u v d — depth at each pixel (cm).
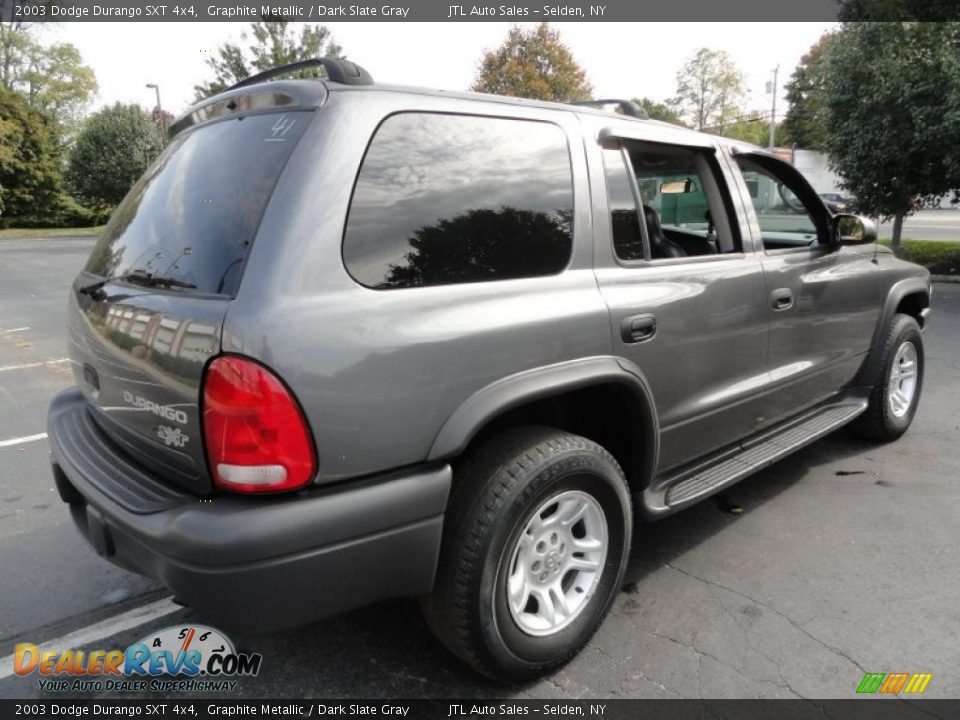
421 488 203
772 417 354
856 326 406
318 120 202
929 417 512
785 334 349
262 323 179
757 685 237
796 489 394
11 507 392
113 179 4497
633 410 267
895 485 395
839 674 241
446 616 218
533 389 224
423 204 214
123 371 219
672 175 323
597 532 253
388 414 196
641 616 277
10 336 938
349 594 197
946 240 1883
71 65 5094
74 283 280
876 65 1194
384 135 211
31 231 4066
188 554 178
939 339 786
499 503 214
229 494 188
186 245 211
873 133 1235
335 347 187
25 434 523
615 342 253
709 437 314
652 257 306
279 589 184
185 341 190
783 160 375
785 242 402
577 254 251
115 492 208
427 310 206
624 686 238
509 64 3634
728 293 307
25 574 320
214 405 182
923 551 322
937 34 1115
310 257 189
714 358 303
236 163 214
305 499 186
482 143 234
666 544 335
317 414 184
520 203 238
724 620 273
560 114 262
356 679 245
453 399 209
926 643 256
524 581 233
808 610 279
